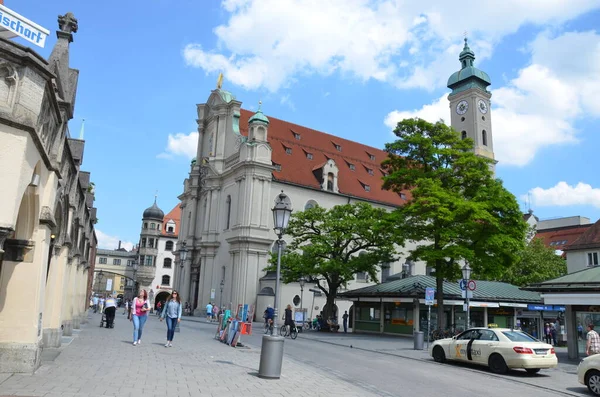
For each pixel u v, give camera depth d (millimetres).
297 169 62406
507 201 34000
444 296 36812
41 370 12195
